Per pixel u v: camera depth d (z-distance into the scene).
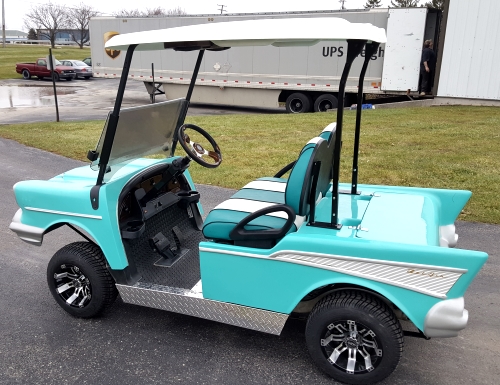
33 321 3.20
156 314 3.28
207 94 15.84
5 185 6.52
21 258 4.23
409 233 2.53
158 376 2.62
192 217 3.72
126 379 2.60
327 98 13.94
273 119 11.78
